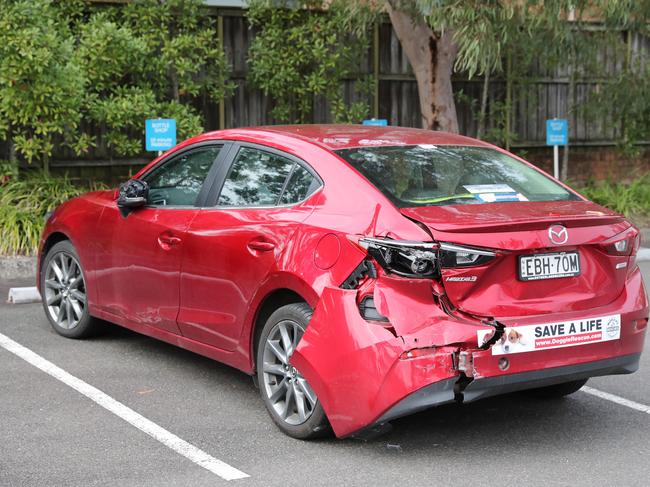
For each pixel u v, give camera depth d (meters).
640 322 4.79
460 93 14.67
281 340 4.89
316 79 12.99
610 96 14.85
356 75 13.81
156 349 6.66
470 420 5.20
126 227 6.09
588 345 4.56
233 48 12.97
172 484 4.20
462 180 4.95
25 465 4.41
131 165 12.42
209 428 4.99
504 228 4.36
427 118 12.41
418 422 5.15
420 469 4.42
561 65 14.81
